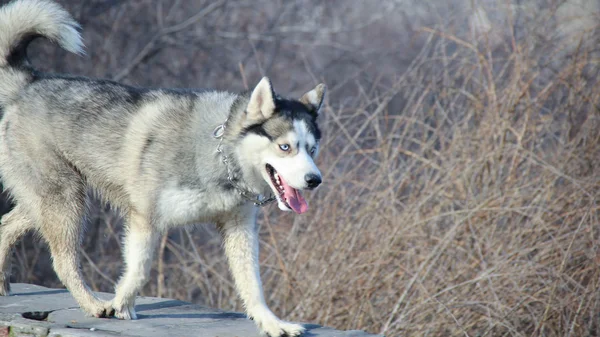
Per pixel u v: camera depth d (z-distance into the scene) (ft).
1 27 45.80
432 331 57.98
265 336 39.81
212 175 40.27
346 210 64.44
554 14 75.66
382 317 59.47
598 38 71.61
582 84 69.56
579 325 56.13
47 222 43.70
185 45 116.37
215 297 70.33
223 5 120.67
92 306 42.11
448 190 64.95
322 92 42.78
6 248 45.93
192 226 44.60
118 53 111.96
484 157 63.16
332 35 133.18
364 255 60.49
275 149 39.32
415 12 123.85
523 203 63.62
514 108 65.87
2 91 45.73
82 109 43.34
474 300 57.88
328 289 59.72
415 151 69.67
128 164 41.52
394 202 62.64
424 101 71.72
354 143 67.15
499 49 74.18
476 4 75.97
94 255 80.94
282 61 131.34
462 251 60.90
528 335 59.11
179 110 41.52
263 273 68.90
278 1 132.77
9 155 44.88
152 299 47.52
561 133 68.33
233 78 121.80
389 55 127.34
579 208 61.26
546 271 59.16
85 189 44.52
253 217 41.93
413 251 59.98
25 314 42.29
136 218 41.47
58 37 46.32
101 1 109.91
